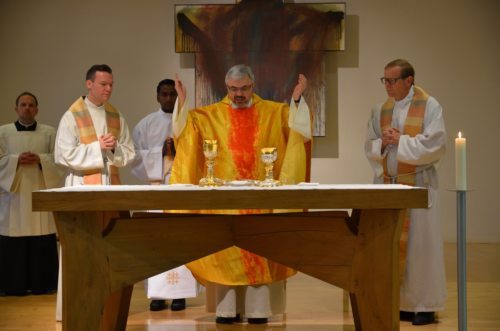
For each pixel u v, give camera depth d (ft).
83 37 27.22
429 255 14.29
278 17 26.50
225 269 13.14
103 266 9.52
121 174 26.81
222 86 26.55
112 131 15.30
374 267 9.70
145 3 27.22
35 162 17.74
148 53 27.22
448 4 27.07
